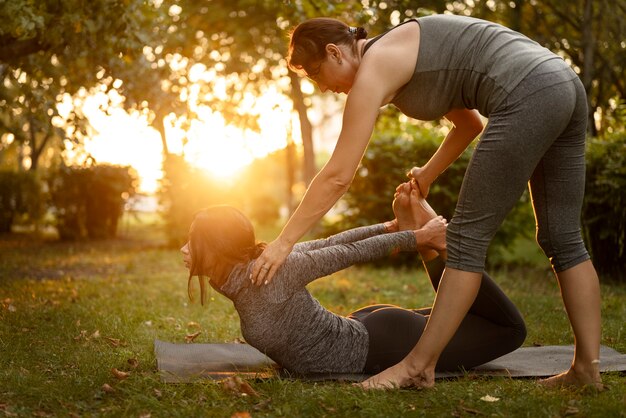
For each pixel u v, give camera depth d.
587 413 2.53
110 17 5.49
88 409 2.70
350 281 6.98
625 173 6.51
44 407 2.73
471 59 2.68
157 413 2.65
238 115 7.44
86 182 12.65
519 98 2.60
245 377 3.11
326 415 2.59
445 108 2.77
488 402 2.66
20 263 8.47
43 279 7.06
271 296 2.94
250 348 3.82
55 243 12.13
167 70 6.55
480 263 2.79
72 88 6.82
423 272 7.75
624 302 5.41
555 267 2.89
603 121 8.73
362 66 2.71
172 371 3.22
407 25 2.76
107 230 13.41
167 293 6.07
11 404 2.71
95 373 3.19
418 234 3.06
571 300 2.84
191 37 8.59
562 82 2.62
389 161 8.38
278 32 11.25
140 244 12.16
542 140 2.63
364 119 2.68
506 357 3.55
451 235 2.82
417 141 8.30
